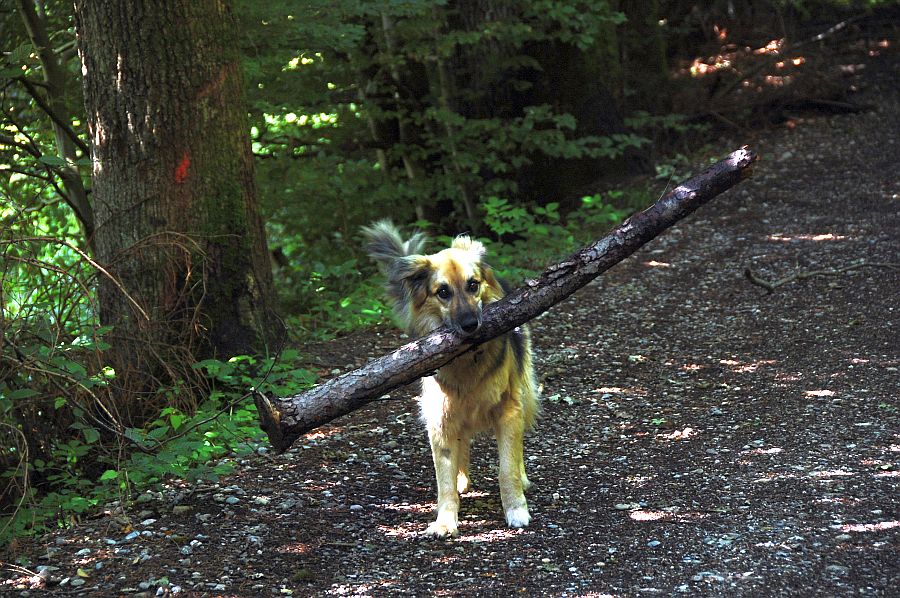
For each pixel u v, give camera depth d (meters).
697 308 9.02
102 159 6.72
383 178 12.46
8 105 9.41
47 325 5.43
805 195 12.04
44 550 4.57
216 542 4.61
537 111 12.52
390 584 4.16
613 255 4.68
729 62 17.22
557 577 4.18
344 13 9.95
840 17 18.17
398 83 13.09
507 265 10.37
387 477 5.61
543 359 7.90
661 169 13.75
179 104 6.62
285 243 14.11
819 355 7.36
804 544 4.33
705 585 4.00
